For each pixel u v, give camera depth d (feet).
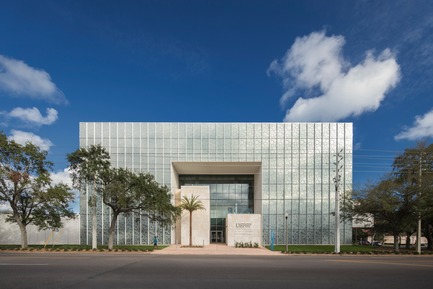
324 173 149.79
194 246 128.26
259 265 56.75
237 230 136.15
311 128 152.46
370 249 113.70
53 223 109.91
